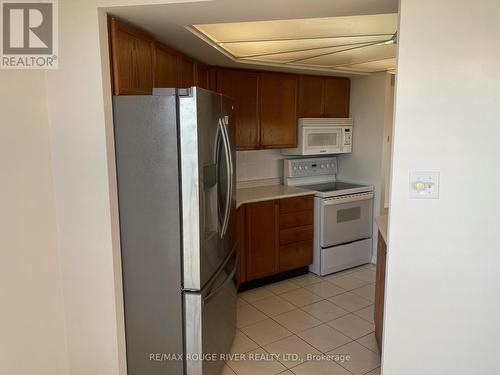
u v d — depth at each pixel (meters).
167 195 2.00
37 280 1.90
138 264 2.08
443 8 1.58
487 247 1.68
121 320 2.11
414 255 1.76
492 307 1.71
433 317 1.78
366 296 3.63
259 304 3.47
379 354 2.68
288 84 4.02
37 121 1.86
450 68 1.61
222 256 2.45
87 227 1.99
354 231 4.31
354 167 4.62
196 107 1.92
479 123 1.62
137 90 2.20
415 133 1.68
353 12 1.92
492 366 1.75
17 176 1.76
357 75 4.34
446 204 1.69
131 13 1.91
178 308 2.09
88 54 1.86
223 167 2.44
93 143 1.92
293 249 4.01
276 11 1.89
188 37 2.42
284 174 4.47
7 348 1.73
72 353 2.12
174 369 2.15
